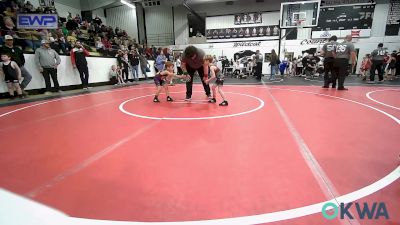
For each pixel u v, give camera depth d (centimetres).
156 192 199
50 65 830
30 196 195
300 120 423
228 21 2066
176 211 174
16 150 298
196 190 201
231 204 181
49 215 171
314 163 249
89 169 242
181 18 2175
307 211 171
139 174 230
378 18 1764
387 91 804
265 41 1997
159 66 1309
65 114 500
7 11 1019
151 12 2223
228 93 791
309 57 1470
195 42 2175
